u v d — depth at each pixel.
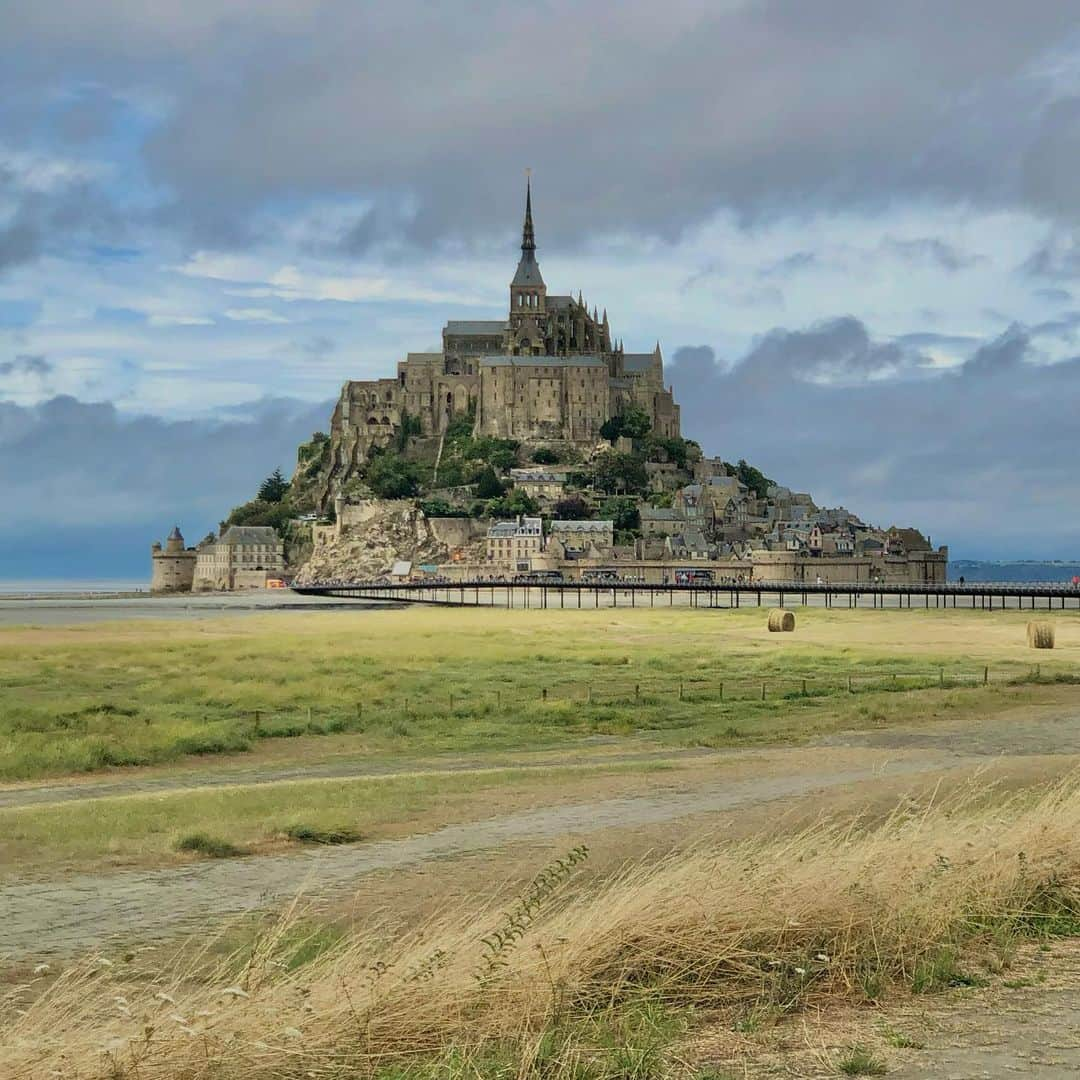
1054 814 31.28
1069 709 81.19
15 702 85.50
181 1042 18.44
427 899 30.64
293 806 46.16
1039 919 26.80
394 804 46.09
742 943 23.75
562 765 60.91
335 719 79.81
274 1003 19.61
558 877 28.22
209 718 80.25
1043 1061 18.64
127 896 32.03
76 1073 17.81
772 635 161.25
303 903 30.48
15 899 31.70
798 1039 20.22
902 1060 18.88
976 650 135.12
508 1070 18.64
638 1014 20.98
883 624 189.38
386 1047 19.38
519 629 174.25
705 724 79.25
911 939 24.50
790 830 37.53
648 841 37.00
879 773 53.09
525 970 21.47
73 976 24.81
